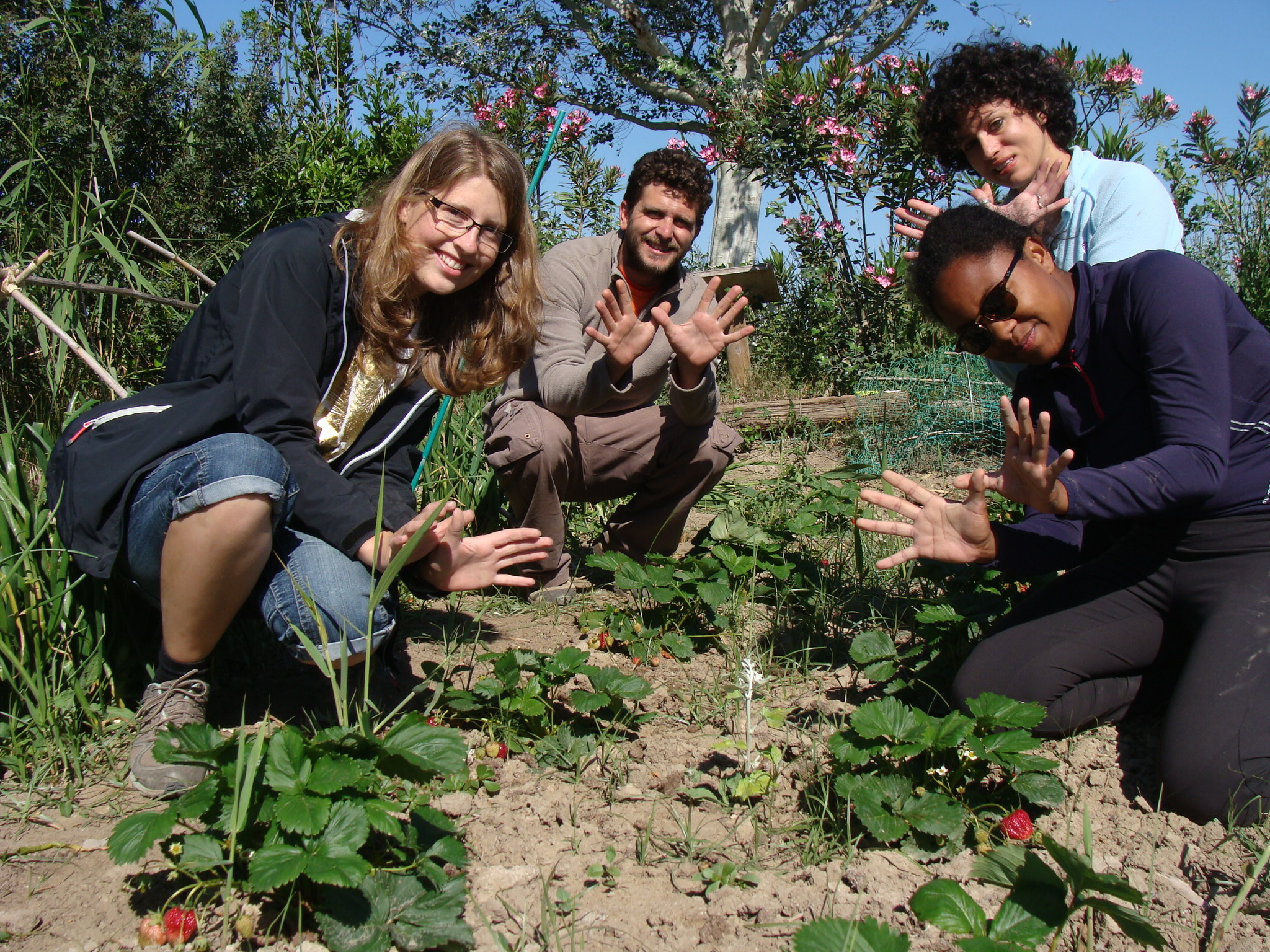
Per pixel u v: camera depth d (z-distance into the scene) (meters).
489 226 2.46
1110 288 2.50
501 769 2.46
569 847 2.15
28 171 3.94
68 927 1.85
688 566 3.47
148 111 5.18
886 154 7.36
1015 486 2.26
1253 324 2.51
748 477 5.69
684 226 3.63
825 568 3.96
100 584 2.57
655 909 1.95
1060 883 1.79
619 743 2.64
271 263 2.41
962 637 2.91
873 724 2.20
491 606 3.73
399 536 2.28
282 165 5.74
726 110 7.96
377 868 1.86
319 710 2.71
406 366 2.63
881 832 2.01
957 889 1.79
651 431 3.77
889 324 7.61
